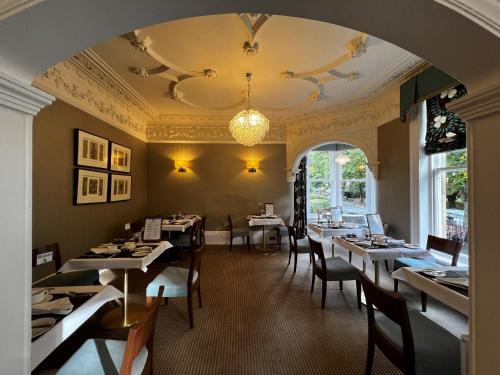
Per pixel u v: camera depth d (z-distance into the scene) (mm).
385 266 4090
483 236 937
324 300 2848
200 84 4059
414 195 3635
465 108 979
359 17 998
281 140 6121
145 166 5852
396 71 3574
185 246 5102
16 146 870
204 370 1899
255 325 2496
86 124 3535
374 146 4699
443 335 1590
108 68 3482
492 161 895
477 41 849
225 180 6086
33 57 888
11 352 854
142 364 1361
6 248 834
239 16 2488
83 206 3484
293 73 3688
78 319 1441
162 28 2656
